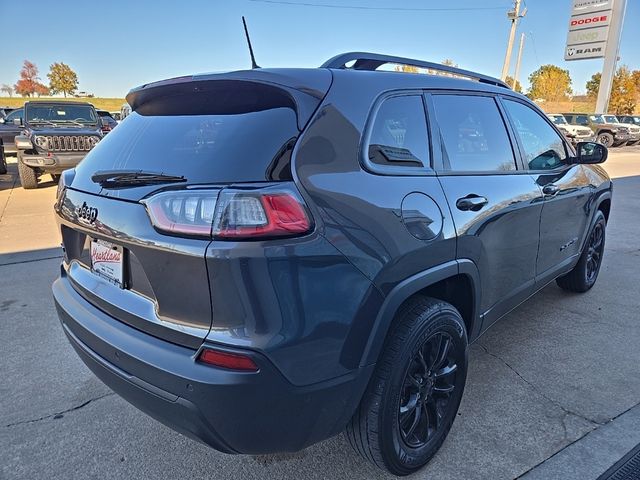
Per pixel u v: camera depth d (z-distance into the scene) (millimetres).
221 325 1545
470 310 2449
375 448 1953
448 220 2115
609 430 2432
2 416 2555
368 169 1847
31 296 4195
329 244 1619
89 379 2920
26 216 7516
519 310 3953
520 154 2930
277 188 1556
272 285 1511
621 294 4293
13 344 3332
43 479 2131
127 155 2059
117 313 1888
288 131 1702
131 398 1793
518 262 2848
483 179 2465
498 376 2947
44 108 11109
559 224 3355
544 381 2891
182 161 1791
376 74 2100
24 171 10109
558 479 2111
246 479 2135
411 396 2094
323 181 1667
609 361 3123
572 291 4297
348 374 1718
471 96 2607
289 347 1548
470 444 2346
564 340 3416
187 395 1568
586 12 26703
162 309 1686
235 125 1812
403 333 1944
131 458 2264
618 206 8750
